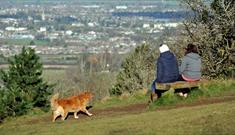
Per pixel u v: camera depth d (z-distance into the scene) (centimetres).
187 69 2894
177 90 2986
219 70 4319
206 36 4516
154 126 2252
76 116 2816
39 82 4947
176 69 2877
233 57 4347
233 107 2489
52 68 14125
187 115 2428
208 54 4438
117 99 3322
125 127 2314
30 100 4312
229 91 3141
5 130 2720
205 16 4597
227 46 4366
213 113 2369
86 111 2838
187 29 4684
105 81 8931
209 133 2012
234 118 2205
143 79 6706
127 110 2928
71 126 2544
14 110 3753
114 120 2567
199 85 3022
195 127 2133
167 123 2281
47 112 3284
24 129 2664
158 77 2886
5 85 4781
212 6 4531
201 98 2959
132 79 6669
